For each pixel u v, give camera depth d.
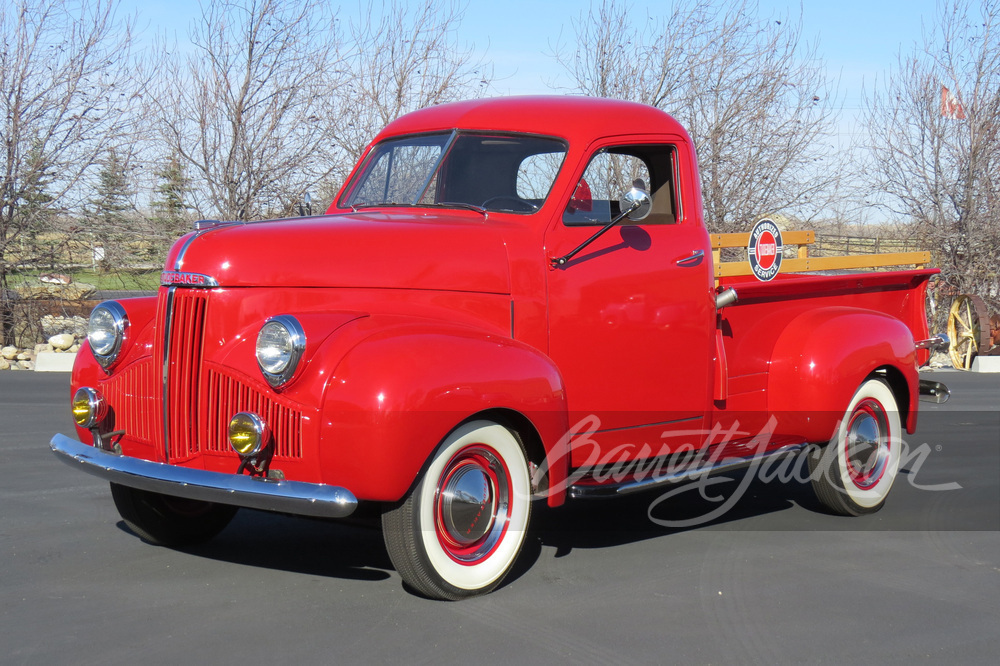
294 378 3.44
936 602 3.88
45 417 7.97
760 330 5.16
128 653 3.15
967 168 17.70
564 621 3.55
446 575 3.65
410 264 3.86
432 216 4.31
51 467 6.09
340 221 4.01
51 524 4.78
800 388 5.11
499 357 3.69
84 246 15.19
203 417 3.67
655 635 3.43
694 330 4.69
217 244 3.75
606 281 4.34
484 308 3.96
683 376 4.66
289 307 3.71
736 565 4.34
